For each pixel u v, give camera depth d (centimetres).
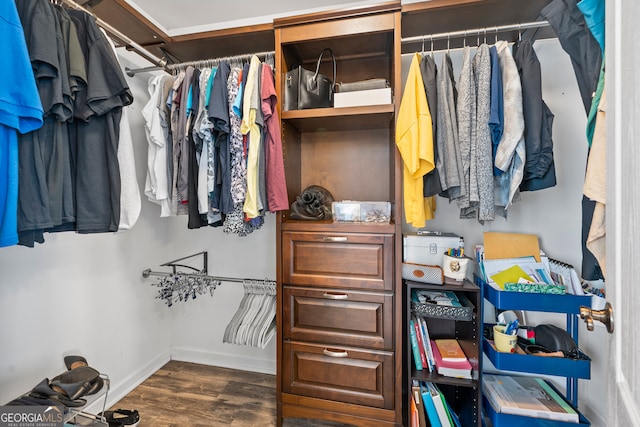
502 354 121
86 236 141
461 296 139
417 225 121
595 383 132
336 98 132
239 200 124
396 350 125
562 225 145
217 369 188
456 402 147
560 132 144
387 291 126
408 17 132
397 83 125
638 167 40
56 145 85
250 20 170
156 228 186
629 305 43
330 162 173
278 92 135
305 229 134
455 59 157
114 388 155
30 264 117
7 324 110
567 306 117
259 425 139
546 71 145
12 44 70
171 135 139
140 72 157
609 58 52
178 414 146
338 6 160
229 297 191
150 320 181
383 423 125
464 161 116
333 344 132
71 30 88
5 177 71
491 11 128
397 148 125
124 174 108
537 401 126
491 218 112
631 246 42
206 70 131
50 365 124
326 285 132
